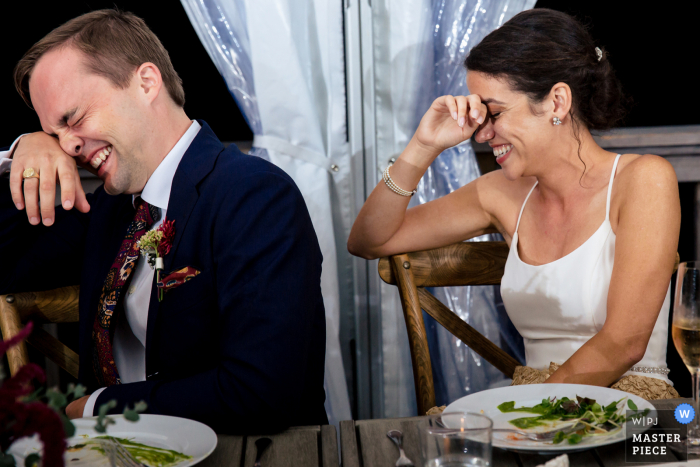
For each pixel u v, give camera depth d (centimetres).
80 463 73
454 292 212
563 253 137
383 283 212
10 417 50
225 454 84
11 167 125
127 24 121
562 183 136
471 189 160
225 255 112
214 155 124
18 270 141
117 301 123
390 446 85
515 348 225
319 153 203
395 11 198
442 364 211
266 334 104
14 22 228
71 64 116
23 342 138
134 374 133
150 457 79
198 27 197
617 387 117
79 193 123
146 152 123
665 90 237
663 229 122
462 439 68
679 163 216
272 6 192
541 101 126
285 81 196
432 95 205
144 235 121
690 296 87
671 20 234
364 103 207
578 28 129
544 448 77
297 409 106
